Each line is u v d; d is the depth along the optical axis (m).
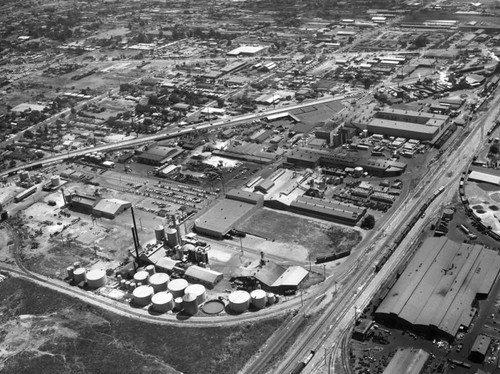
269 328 194.75
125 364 184.75
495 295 199.00
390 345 180.88
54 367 186.25
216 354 185.62
